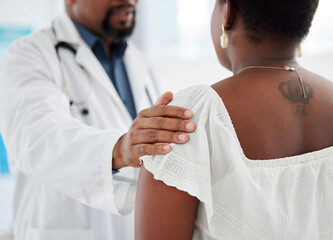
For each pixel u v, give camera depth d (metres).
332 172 0.65
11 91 1.26
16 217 1.40
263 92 0.64
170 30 2.25
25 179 1.38
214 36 0.75
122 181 0.95
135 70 1.69
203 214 0.65
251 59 0.69
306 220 0.64
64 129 1.05
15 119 1.18
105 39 1.68
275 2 0.64
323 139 0.67
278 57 0.68
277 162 0.63
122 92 1.63
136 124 0.72
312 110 0.66
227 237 0.62
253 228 0.62
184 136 0.61
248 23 0.67
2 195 2.45
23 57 1.38
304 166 0.65
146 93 1.70
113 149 0.90
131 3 1.58
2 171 2.45
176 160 0.61
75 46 1.54
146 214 0.63
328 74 1.93
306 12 0.66
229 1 0.67
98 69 1.51
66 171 0.98
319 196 0.66
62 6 2.57
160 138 0.63
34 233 1.31
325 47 1.95
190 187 0.59
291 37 0.67
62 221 1.30
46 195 1.31
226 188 0.61
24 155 1.08
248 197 0.61
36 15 2.53
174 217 0.62
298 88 0.66
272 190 0.62
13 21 2.48
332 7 1.92
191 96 0.66
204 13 2.21
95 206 1.01
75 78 1.45
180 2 2.22
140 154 0.67
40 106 1.16
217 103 0.63
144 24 2.26
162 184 0.62
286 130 0.64
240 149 0.61
